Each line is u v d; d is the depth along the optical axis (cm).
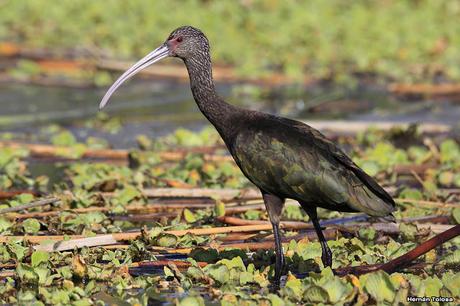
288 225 1242
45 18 2834
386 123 1912
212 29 2753
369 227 1215
